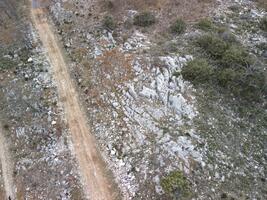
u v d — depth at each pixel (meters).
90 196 29.66
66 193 30.05
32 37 44.00
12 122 35.72
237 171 30.09
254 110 34.06
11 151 33.62
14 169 32.28
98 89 37.03
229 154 30.95
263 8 45.56
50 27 45.62
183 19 43.62
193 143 31.22
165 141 31.61
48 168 31.77
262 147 31.81
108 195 29.64
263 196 28.91
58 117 35.31
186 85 34.97
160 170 30.09
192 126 32.34
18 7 48.50
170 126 32.59
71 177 30.91
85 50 41.22
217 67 36.44
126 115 34.22
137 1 46.91
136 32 42.09
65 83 38.47
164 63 36.56
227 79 34.91
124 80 36.66
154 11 45.28
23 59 41.38
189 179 29.44
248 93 34.62
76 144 33.12
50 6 48.56
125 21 43.81
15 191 30.83
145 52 38.62
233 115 33.56
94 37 42.38
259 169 30.42
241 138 32.09
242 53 37.31
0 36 44.41
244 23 42.69
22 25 45.75
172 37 40.81
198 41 39.12
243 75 34.94
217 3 46.09
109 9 46.34
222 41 38.53
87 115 35.34
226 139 31.84
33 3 49.53
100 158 32.00
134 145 32.09
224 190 29.03
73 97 37.03
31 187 30.84
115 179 30.50
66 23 45.38
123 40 41.06
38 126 34.78
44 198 30.03
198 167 30.03
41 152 32.97
